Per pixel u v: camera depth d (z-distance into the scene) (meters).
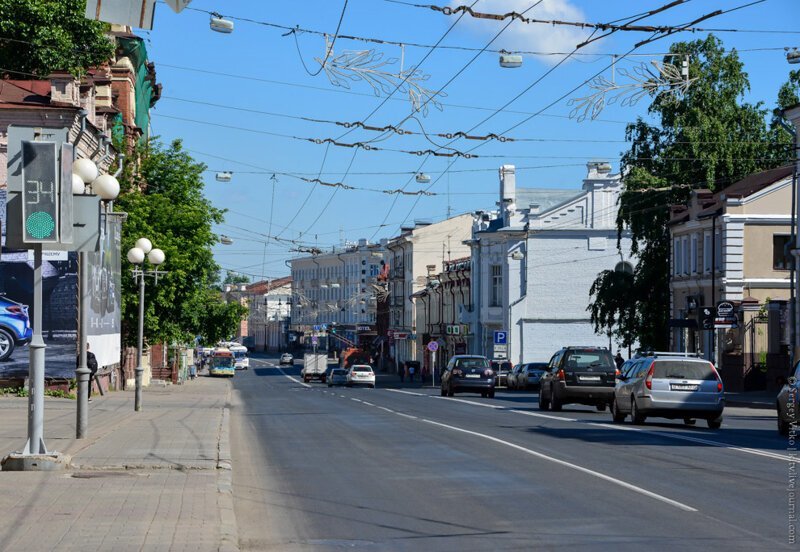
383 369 125.44
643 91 23.66
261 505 12.73
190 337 54.09
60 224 14.58
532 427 25.34
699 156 56.72
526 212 81.75
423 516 11.80
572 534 10.53
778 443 20.80
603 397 33.38
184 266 49.06
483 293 84.19
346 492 13.81
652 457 17.56
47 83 41.47
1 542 9.49
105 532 10.02
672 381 26.06
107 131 46.16
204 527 10.30
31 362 15.14
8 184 14.43
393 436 22.81
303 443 21.41
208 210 50.91
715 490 13.47
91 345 37.44
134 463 15.72
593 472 15.45
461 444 20.48
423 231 113.88
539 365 63.03
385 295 127.94
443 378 50.66
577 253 79.19
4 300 37.16
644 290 61.03
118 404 36.25
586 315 79.06
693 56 57.19
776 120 58.72
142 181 50.56
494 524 11.20
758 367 48.97
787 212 53.91
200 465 15.62
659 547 9.80
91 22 36.91
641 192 58.09
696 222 56.56
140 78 61.84
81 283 20.55
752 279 53.59
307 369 94.38
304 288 162.38
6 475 14.40
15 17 35.81
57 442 19.56
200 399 44.78
